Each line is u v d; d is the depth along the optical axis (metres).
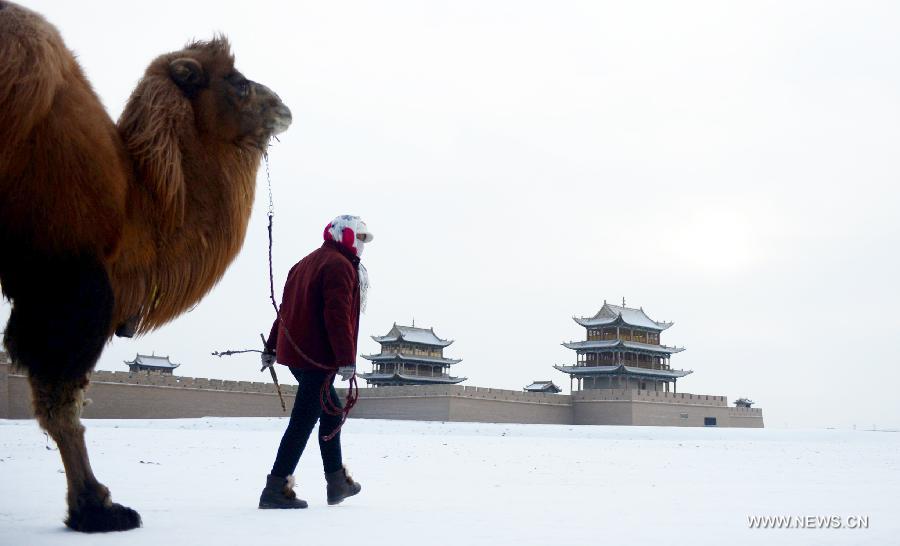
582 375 79.31
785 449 21.28
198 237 4.14
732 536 3.89
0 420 38.72
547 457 14.55
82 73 3.87
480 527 4.12
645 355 80.69
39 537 3.48
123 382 53.50
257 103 4.36
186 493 6.09
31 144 3.44
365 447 17.66
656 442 28.67
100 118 3.74
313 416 5.07
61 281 3.55
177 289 4.11
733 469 11.01
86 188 3.56
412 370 82.19
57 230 3.51
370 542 3.51
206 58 4.32
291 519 4.32
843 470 10.82
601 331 80.00
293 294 5.23
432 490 6.84
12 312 3.65
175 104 4.12
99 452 12.38
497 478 8.70
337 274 5.07
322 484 7.09
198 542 3.40
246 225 4.44
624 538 3.77
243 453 13.13
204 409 57.84
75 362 3.60
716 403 75.00
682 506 5.42
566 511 5.02
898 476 9.41
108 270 3.79
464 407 61.84
